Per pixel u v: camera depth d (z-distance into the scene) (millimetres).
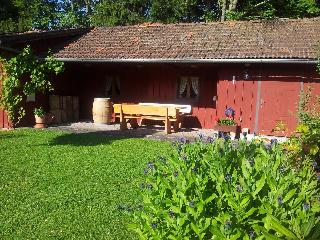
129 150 9992
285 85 12914
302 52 12391
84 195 6258
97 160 8766
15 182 6977
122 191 6488
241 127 13508
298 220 2232
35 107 14930
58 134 12508
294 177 3012
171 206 2709
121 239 4652
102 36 17047
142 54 14258
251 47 13383
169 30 16656
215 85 14953
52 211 5555
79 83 17391
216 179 3020
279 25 15375
